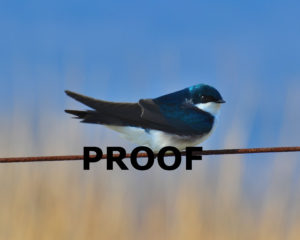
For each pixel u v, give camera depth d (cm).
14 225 1142
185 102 886
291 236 1188
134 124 827
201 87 899
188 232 1176
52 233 1148
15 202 1162
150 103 862
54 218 1160
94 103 812
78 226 1170
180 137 856
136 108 843
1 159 675
